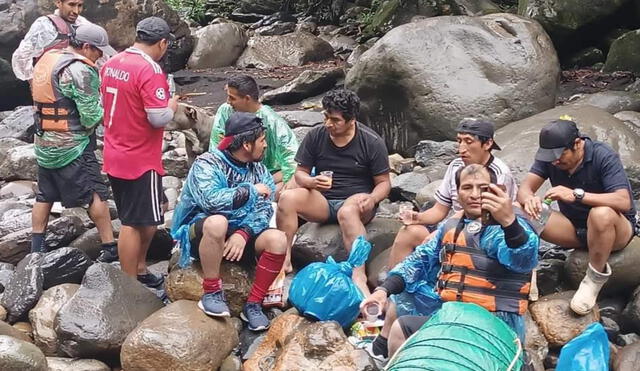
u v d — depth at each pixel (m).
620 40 8.58
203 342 4.12
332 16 13.84
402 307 3.96
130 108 4.59
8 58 9.48
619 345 4.36
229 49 11.45
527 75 6.86
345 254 4.86
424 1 10.96
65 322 4.35
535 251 3.44
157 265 5.42
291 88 8.74
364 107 7.29
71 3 5.77
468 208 3.62
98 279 4.50
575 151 4.21
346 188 4.95
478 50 6.98
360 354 3.95
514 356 3.32
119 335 4.33
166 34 4.70
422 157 6.67
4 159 7.33
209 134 6.66
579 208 4.35
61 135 5.11
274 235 4.41
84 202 5.24
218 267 4.30
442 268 3.68
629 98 7.16
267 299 4.59
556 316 4.22
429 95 6.89
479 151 4.33
